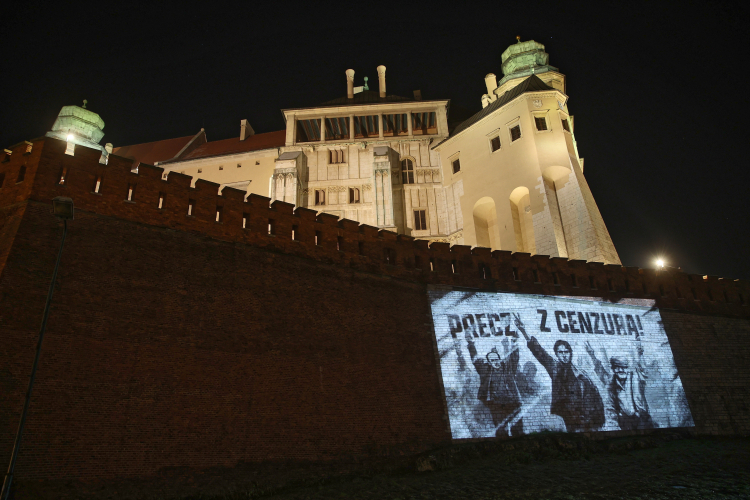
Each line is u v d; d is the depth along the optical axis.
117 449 18.58
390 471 22.62
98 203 22.11
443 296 28.89
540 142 45.88
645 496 20.12
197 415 20.41
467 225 48.84
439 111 56.56
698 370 32.44
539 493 20.36
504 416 26.78
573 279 32.56
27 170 21.77
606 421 28.64
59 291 19.81
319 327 24.75
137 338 20.48
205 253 23.48
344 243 27.67
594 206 43.94
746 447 27.48
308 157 54.56
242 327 22.86
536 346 29.33
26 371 18.23
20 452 17.11
